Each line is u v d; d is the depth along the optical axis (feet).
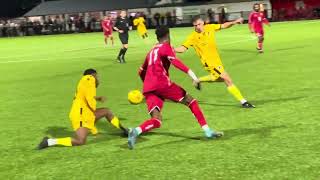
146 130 30.19
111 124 37.50
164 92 30.45
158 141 31.91
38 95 55.98
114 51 119.65
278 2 241.96
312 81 52.80
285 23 203.00
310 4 236.02
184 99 31.04
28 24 288.71
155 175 24.99
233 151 28.45
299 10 230.68
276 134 31.76
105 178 25.03
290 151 27.76
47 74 77.41
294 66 66.49
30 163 28.60
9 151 31.63
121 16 88.84
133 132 29.91
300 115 36.81
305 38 116.16
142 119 39.75
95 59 99.50
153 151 29.55
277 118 36.37
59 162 28.43
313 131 31.91
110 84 61.41
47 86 63.46
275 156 26.96
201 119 31.50
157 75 30.30
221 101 45.16
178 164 26.63
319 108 38.83
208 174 24.62
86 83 31.37
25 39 227.81
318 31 139.74
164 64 30.42
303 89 48.24
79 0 316.60
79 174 25.94
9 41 214.48
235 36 146.41
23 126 39.29
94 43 160.25
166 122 37.52
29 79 71.87
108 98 50.78
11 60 109.50
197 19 43.57
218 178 23.95
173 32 192.54
